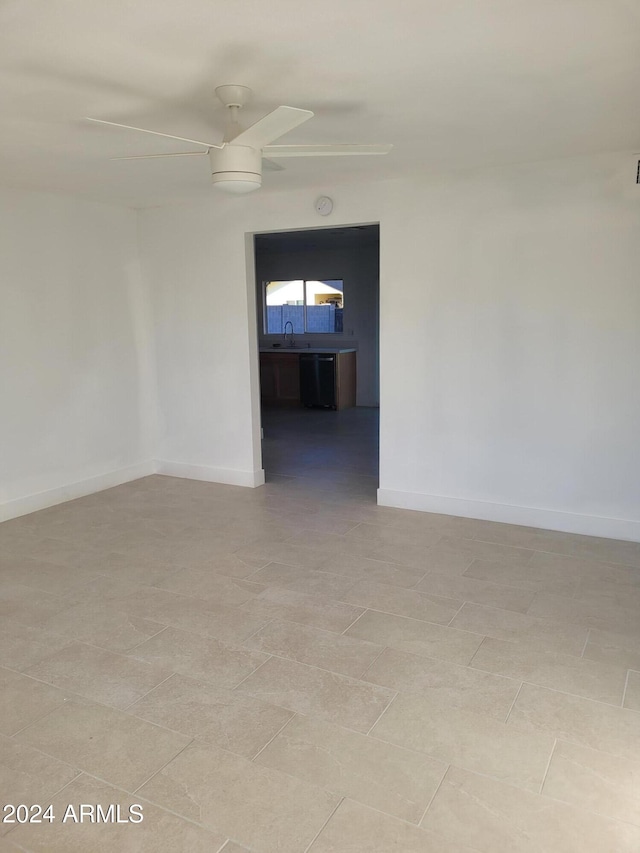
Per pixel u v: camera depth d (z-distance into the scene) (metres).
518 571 3.58
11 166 3.78
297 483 5.44
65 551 3.97
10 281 4.46
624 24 2.01
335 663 2.70
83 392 5.08
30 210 4.55
